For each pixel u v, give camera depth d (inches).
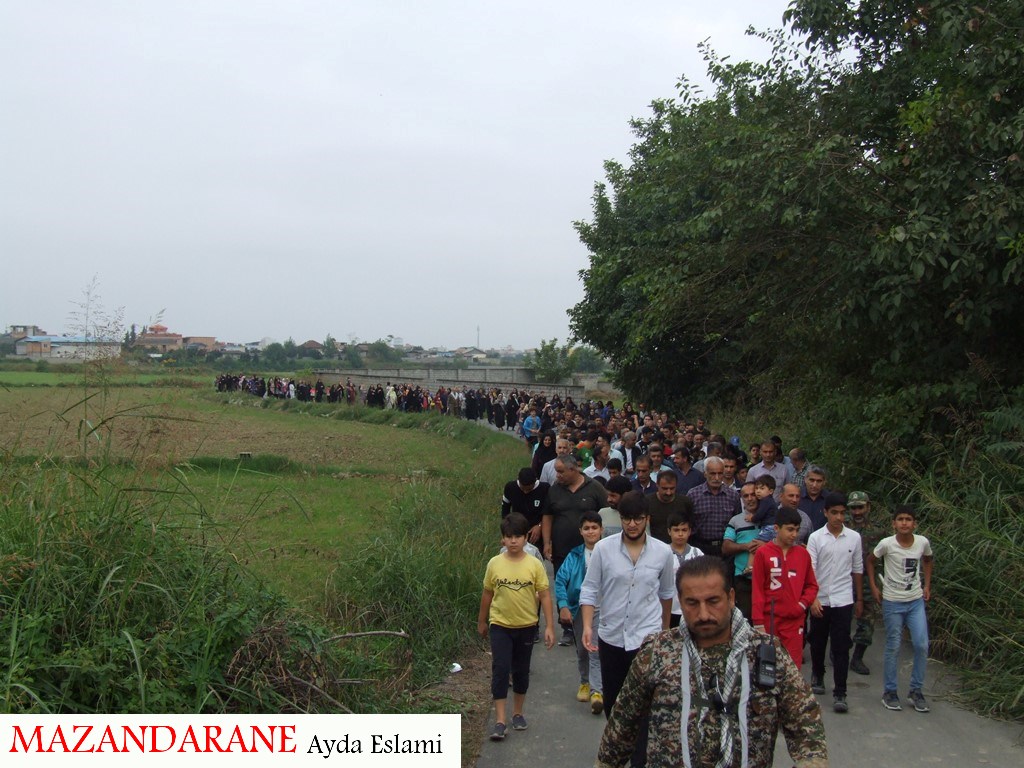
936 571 364.5
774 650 141.9
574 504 378.3
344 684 252.5
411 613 351.6
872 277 463.8
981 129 421.1
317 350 5231.3
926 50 509.7
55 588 217.8
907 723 292.2
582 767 252.8
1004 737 279.1
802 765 135.2
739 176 504.1
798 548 303.9
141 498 254.8
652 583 254.7
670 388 1328.7
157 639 217.3
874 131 538.0
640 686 146.9
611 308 1275.8
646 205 765.3
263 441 1344.7
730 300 581.9
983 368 434.0
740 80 559.2
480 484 721.6
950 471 411.8
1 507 233.5
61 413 266.1
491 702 308.3
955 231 422.9
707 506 388.2
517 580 282.4
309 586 380.8
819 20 517.0
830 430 554.6
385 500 709.3
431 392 2701.8
